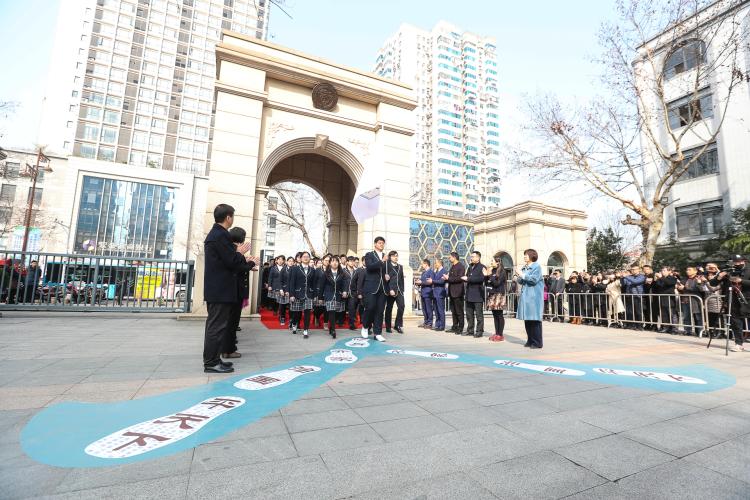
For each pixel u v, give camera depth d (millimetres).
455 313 8273
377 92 10891
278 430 2346
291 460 1934
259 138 9594
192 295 9352
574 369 4473
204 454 1984
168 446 2074
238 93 9398
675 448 2201
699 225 19078
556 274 13484
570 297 11688
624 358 5316
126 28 58312
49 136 52906
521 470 1883
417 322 10734
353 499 1576
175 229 42062
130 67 58094
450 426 2482
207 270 3949
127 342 5492
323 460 1940
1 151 20984
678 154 11586
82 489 1602
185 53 62688
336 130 10703
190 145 61594
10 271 8453
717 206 18344
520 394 3305
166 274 9586
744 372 4465
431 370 4211
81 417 2482
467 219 22734
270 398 3012
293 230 33500
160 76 60281
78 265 8812
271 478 1740
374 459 1967
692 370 4516
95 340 5586
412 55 88188
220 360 3916
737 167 17438
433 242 21625
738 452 2158
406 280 10906
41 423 2357
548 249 17641
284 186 19516
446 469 1873
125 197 40281
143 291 9242
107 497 1547
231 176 9148
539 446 2189
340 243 13422
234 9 67375
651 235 11836
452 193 80375
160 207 41875
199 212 44062
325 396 3105
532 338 6227
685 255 17562
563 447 2184
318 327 8422
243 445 2109
